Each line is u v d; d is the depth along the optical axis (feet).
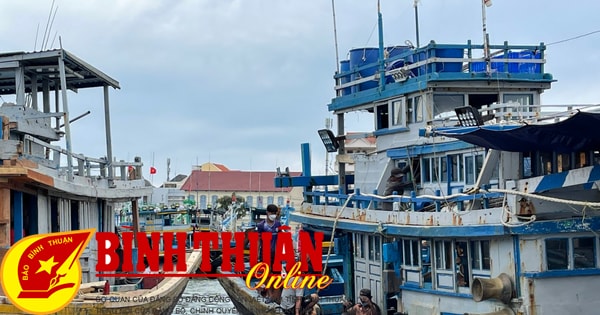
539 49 73.10
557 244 53.88
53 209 77.15
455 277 59.82
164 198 291.38
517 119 61.87
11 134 78.48
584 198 54.60
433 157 71.41
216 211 203.62
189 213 195.62
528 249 53.42
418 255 64.95
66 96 84.07
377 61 82.58
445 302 61.11
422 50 72.64
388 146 78.33
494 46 71.77
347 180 89.40
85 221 87.30
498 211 54.34
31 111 83.46
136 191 101.45
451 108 71.97
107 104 105.19
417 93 72.49
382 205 74.13
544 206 53.57
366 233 74.69
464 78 70.49
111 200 98.37
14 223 65.31
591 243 54.60
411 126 73.82
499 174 59.77
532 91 73.10
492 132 52.54
